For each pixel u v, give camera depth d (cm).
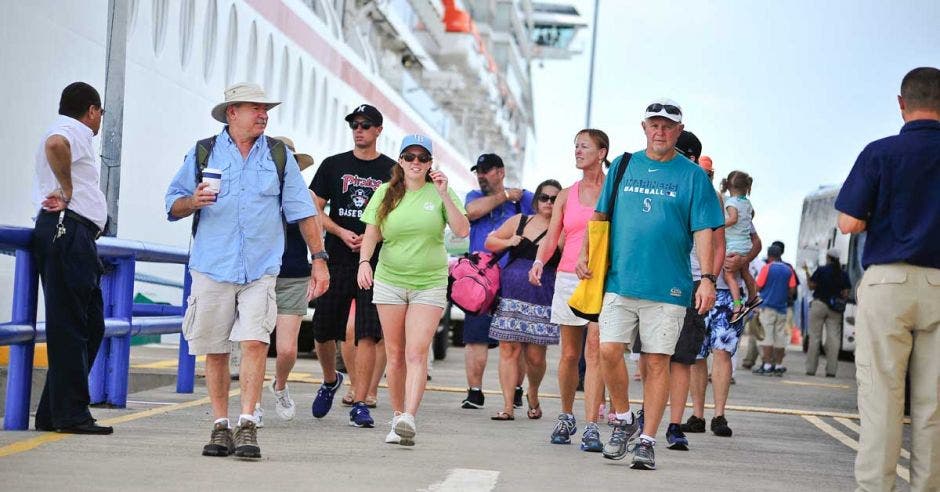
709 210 1507
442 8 7656
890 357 1211
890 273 1209
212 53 3847
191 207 1384
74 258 1525
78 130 1523
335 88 5456
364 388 1855
